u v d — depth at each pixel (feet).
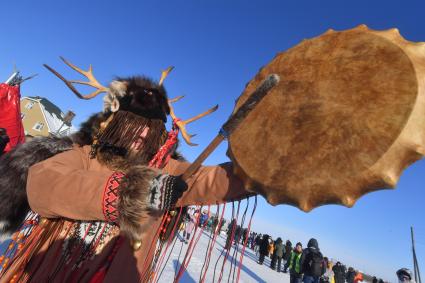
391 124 1.90
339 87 2.25
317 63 2.48
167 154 4.08
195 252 27.07
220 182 3.20
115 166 3.51
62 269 3.15
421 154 1.77
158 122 3.91
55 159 3.02
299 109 2.43
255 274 28.81
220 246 38.22
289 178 2.25
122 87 3.85
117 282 3.23
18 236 3.37
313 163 2.16
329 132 2.17
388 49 2.12
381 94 2.02
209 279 17.38
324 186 2.06
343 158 2.03
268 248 43.75
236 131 2.85
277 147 2.44
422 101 1.86
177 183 2.61
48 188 2.71
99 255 3.31
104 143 3.58
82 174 2.77
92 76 4.31
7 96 13.00
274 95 2.67
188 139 4.34
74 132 3.80
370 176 1.89
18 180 3.22
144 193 2.52
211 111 4.38
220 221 3.13
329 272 34.06
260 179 2.42
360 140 1.99
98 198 2.56
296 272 26.99
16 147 3.42
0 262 3.26
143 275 3.51
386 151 1.86
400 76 1.98
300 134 2.34
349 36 2.39
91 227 3.40
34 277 3.05
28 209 3.51
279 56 2.83
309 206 2.10
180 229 3.93
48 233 3.26
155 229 3.67
